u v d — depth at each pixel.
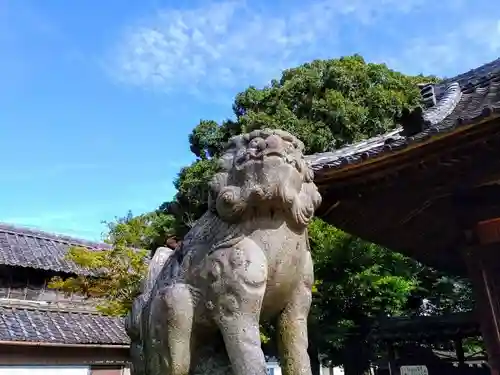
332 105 11.45
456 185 4.09
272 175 2.08
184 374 2.23
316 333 9.48
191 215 11.27
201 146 13.16
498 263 4.46
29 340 9.05
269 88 13.47
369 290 9.04
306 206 2.19
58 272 11.67
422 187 4.16
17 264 11.10
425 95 6.48
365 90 12.09
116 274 9.15
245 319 2.03
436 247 5.74
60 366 9.65
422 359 10.27
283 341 2.24
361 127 11.51
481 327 4.48
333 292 9.20
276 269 2.14
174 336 2.21
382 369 12.80
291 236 2.18
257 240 2.12
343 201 4.48
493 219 4.48
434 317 9.81
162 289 2.31
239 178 2.15
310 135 11.02
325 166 4.03
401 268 9.64
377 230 5.27
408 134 3.96
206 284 2.16
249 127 11.48
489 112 3.28
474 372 9.95
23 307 10.62
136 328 2.66
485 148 3.63
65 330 10.20
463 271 6.66
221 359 2.31
